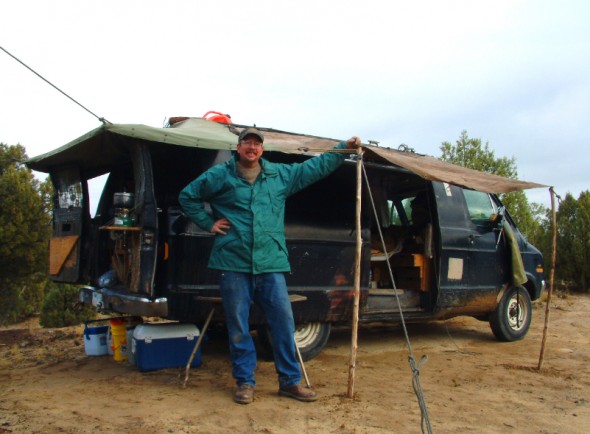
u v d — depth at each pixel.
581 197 15.17
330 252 5.37
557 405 4.02
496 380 4.77
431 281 6.29
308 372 4.94
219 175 3.91
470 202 6.75
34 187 11.54
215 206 4.01
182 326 4.92
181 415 3.54
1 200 10.84
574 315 9.54
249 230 3.83
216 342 6.45
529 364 5.49
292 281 5.12
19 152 11.98
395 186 6.53
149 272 4.41
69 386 4.31
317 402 3.89
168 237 4.56
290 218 5.16
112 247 5.65
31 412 3.57
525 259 7.23
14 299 11.60
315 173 4.13
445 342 6.80
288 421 3.47
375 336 7.14
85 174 5.75
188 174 4.98
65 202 6.05
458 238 6.34
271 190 3.96
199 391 4.13
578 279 14.66
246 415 3.56
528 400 4.15
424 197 6.63
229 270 3.83
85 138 4.50
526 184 4.87
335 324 5.98
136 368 4.90
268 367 5.03
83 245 5.68
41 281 13.25
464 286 6.38
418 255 6.31
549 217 15.86
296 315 5.12
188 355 4.90
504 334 6.79
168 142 4.30
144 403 3.79
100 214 5.84
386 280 6.77
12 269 11.18
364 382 4.58
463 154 14.12
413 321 6.34
